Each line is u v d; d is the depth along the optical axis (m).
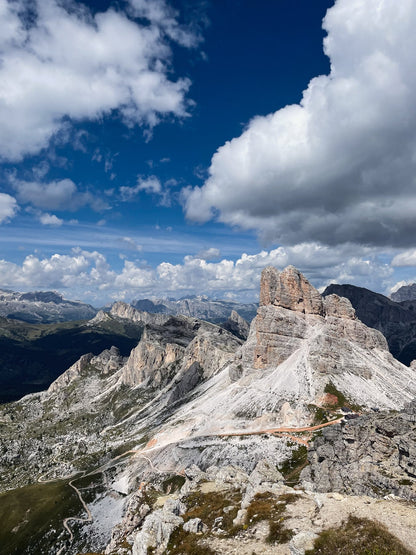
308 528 41.50
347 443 102.69
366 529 37.41
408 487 71.06
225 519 50.94
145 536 53.41
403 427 91.94
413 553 33.16
